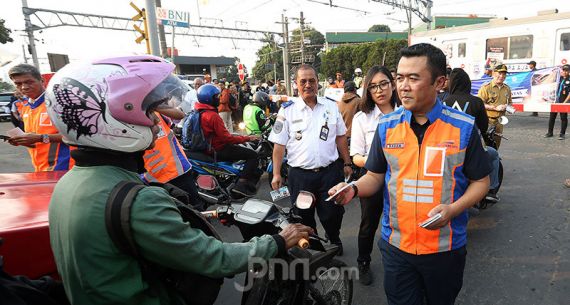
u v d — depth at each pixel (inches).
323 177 117.6
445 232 64.9
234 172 178.7
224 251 48.1
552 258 123.3
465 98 131.6
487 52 467.2
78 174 45.0
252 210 70.7
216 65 1770.4
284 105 121.4
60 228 44.1
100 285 42.6
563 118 301.0
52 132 118.7
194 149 174.6
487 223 153.3
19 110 130.0
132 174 48.1
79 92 43.1
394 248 69.5
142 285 44.5
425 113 64.1
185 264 44.5
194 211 52.7
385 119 69.3
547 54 414.0
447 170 62.9
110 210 41.1
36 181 99.9
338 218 123.1
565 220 149.9
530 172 217.3
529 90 369.7
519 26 432.1
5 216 72.6
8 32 681.6
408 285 69.4
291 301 71.4
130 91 45.0
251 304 66.8
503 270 118.4
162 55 399.5
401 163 66.0
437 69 60.6
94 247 41.8
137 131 46.8
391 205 68.6
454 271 67.4
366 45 1421.0
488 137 161.2
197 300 52.6
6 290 42.4
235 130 398.3
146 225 41.3
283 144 120.6
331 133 118.4
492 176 155.3
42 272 67.1
